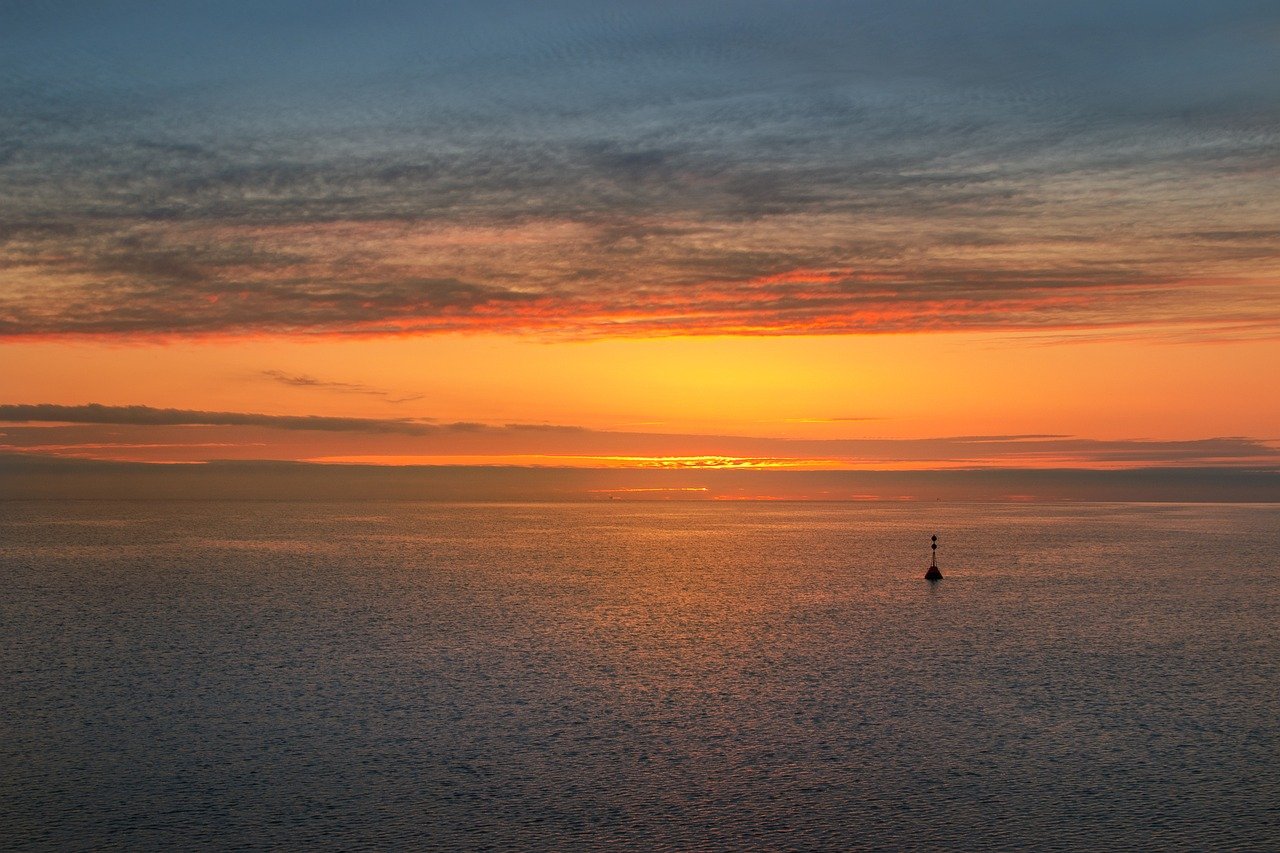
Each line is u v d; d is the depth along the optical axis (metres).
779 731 31.84
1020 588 71.44
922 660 43.31
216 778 27.30
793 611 59.38
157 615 57.75
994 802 25.45
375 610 59.97
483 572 85.12
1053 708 34.62
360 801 25.58
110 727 32.34
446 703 35.50
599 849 22.70
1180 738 30.91
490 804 25.38
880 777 27.39
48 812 24.78
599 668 41.69
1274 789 26.27
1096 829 23.67
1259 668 41.38
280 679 39.53
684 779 27.25
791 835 23.45
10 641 48.78
